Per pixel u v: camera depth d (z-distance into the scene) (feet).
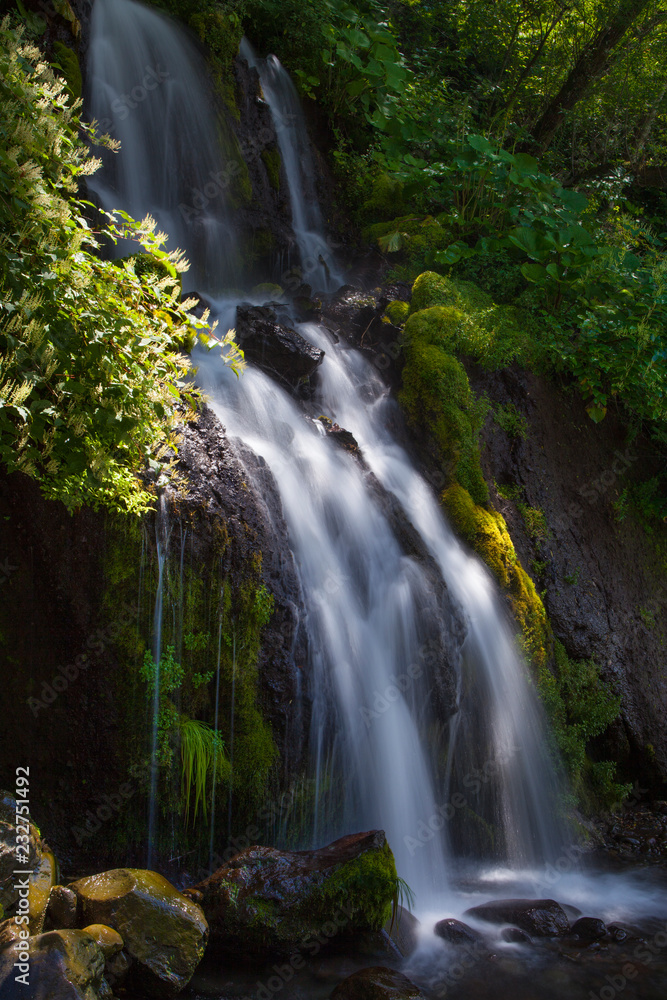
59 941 11.32
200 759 15.80
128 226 16.58
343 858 14.83
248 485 17.65
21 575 15.25
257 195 32.27
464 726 20.18
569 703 23.41
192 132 29.99
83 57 26.27
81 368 14.15
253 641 16.76
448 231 32.60
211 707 16.52
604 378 28.84
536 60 44.91
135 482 15.20
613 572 26.94
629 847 21.44
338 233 35.42
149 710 15.58
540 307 29.50
